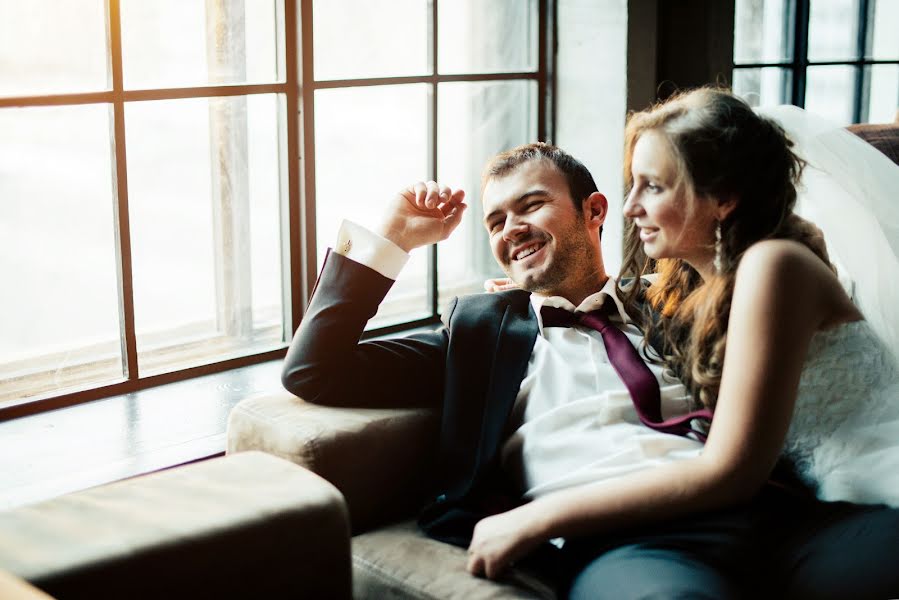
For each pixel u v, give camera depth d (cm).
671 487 115
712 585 108
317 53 233
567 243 142
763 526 119
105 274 212
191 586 102
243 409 144
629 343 137
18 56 194
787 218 123
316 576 112
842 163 136
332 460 133
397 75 249
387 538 133
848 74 314
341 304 144
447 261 271
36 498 160
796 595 116
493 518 122
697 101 125
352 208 245
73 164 205
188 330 229
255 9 222
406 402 146
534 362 142
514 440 136
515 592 117
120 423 195
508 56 270
